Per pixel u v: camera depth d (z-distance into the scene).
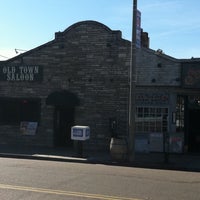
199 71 21.72
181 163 18.77
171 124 22.30
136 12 19.22
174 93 22.31
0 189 10.90
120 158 18.98
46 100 24.44
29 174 13.71
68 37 24.09
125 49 23.00
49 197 10.05
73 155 20.61
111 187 11.70
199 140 22.72
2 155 20.58
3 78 25.31
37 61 24.72
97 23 23.47
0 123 25.33
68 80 24.06
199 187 12.38
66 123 24.42
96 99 23.52
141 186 12.07
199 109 22.58
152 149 22.31
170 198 10.48
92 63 23.62
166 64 22.28
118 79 23.12
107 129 23.27
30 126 24.72
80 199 9.88
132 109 19.19
